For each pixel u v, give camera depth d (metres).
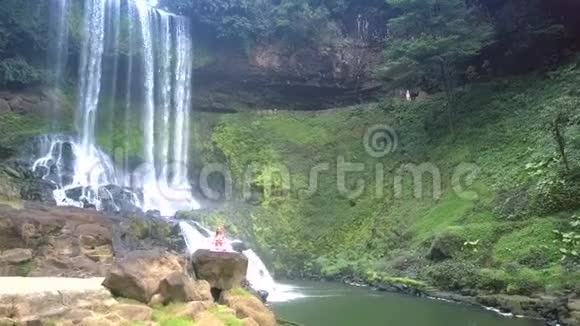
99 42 36.22
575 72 30.50
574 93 28.64
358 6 41.69
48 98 33.28
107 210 26.27
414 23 33.97
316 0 41.44
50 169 29.69
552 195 21.98
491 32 33.16
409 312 17.44
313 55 40.81
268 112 40.25
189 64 39.12
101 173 32.97
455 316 16.70
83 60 35.44
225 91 40.44
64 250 17.23
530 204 22.59
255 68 39.97
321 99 41.75
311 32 40.12
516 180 25.06
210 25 39.03
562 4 34.31
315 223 32.22
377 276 24.38
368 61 41.44
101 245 18.47
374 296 21.16
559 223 20.77
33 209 20.14
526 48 34.50
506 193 24.62
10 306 7.65
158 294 9.51
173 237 23.53
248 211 31.69
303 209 33.16
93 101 35.56
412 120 35.88
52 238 17.45
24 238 16.89
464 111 33.53
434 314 17.06
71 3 35.22
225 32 38.66
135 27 37.56
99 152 33.97
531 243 20.55
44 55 33.97
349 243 30.42
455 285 20.69
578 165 22.30
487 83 34.41
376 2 40.94
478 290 19.59
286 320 15.77
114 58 36.75
